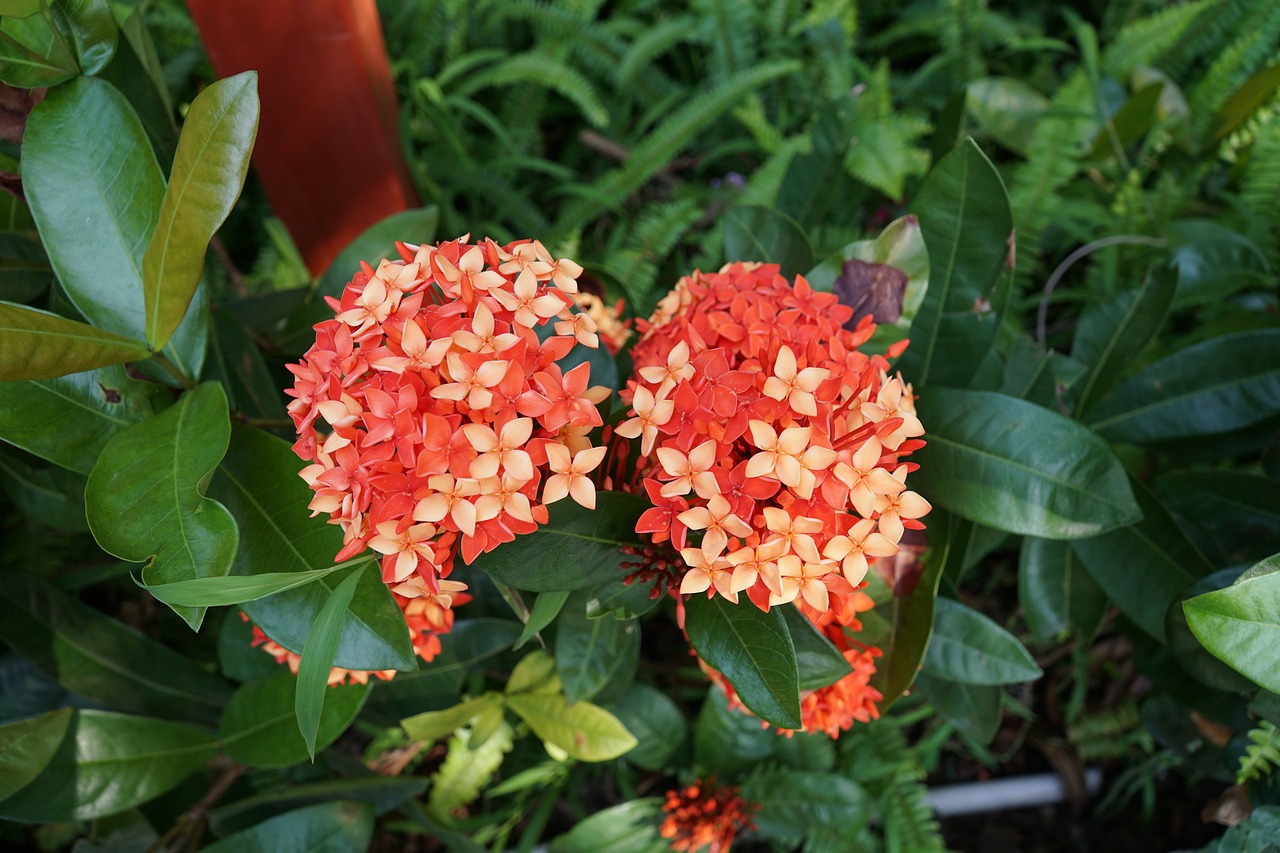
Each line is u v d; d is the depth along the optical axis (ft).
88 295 1.30
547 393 1.10
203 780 1.91
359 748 2.27
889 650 1.45
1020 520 1.36
